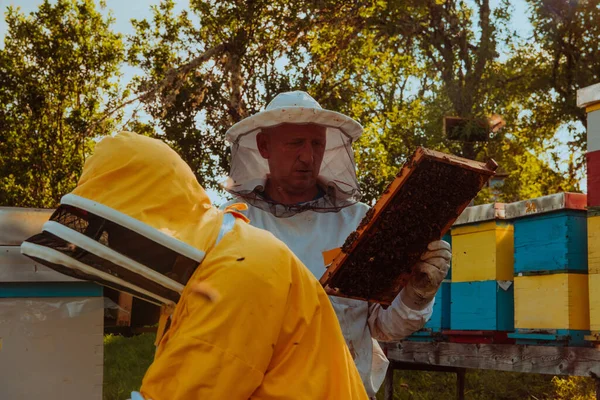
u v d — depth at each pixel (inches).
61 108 817.5
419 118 590.6
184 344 47.6
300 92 105.7
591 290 191.3
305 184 101.7
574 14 599.2
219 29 591.8
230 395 47.3
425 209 85.7
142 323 104.3
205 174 570.9
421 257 88.8
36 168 767.1
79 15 843.4
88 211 51.1
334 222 104.7
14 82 808.3
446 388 304.8
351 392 53.8
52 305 85.4
